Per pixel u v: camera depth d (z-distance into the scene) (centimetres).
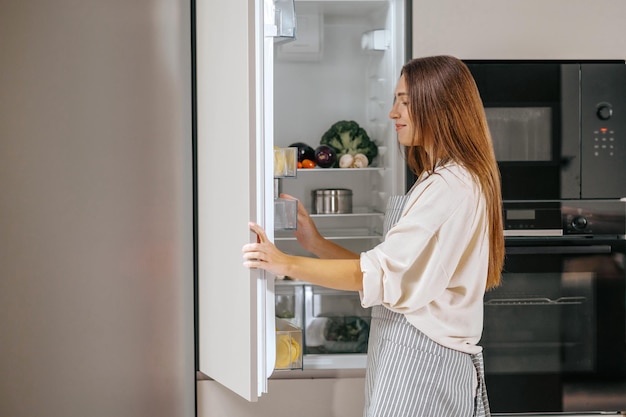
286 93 274
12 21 223
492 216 189
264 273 181
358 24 274
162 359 230
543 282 237
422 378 183
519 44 236
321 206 258
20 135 224
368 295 179
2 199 225
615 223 236
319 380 235
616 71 234
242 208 181
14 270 226
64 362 228
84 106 225
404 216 184
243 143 179
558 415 241
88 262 227
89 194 227
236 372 191
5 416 227
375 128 268
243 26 176
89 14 224
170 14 225
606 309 238
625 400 240
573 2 236
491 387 238
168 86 226
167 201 228
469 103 189
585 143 234
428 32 235
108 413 229
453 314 185
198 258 227
